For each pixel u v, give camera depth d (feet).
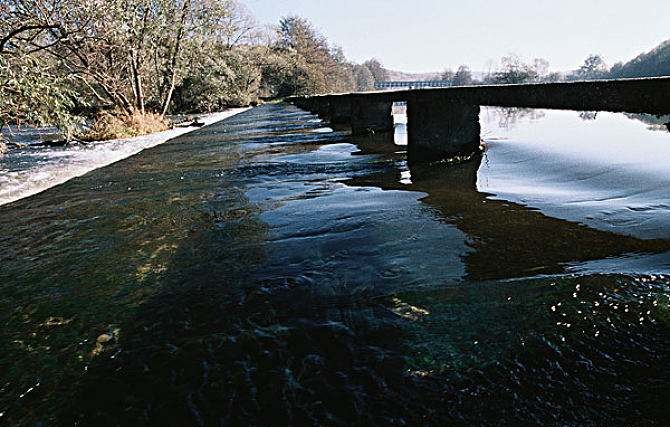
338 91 224.12
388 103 38.96
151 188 20.06
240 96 143.13
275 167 23.26
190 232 12.90
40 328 7.96
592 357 6.08
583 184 15.64
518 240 10.40
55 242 12.90
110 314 8.30
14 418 5.77
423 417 5.29
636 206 12.37
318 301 8.16
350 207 14.19
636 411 5.15
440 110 20.43
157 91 79.46
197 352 6.86
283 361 6.49
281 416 5.45
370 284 8.68
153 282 9.57
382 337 6.89
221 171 23.24
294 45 232.73
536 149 23.90
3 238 13.64
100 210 16.43
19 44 32.19
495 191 15.31
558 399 5.42
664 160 18.81
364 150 28.12
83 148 38.65
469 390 5.66
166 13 59.82
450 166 20.17
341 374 6.12
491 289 8.07
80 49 50.34
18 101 26.91
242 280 9.30
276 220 13.37
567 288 7.81
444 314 7.40
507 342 6.53
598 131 32.22
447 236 11.02
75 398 6.07
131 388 6.17
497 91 15.90
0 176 24.75
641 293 7.39
